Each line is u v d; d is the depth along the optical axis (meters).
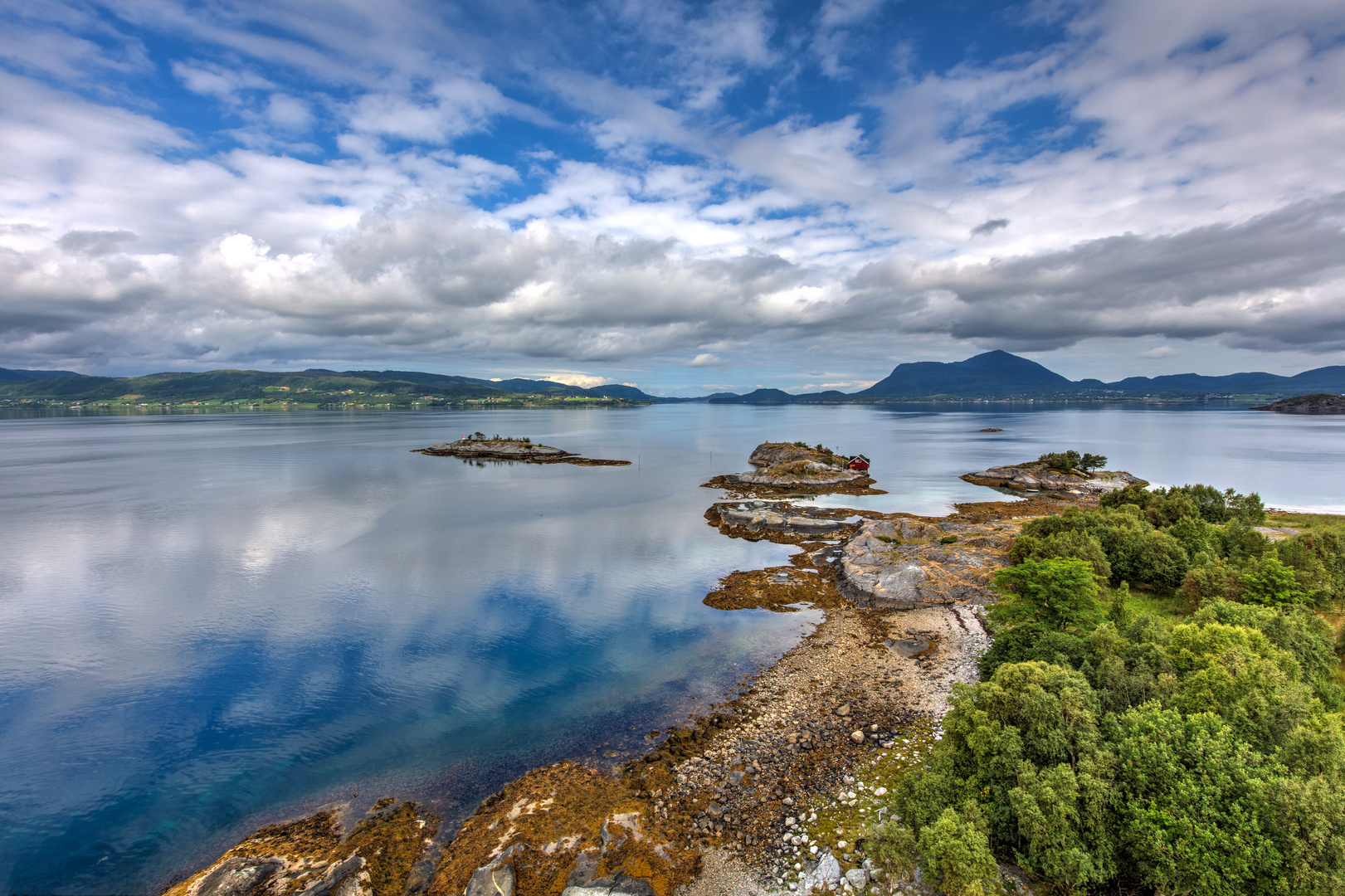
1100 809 19.23
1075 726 21.41
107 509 88.88
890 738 28.89
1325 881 15.81
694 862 21.28
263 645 41.56
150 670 38.03
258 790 26.27
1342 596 41.41
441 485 112.88
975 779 21.34
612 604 49.41
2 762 28.56
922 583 49.19
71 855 22.83
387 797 25.56
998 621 35.91
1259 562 41.97
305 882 20.61
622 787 25.61
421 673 37.41
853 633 42.72
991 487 108.38
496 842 22.31
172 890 21.11
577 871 20.80
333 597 51.41
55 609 48.53
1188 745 19.55
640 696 33.97
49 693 35.22
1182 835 17.78
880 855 19.52
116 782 27.00
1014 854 19.56
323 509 89.50
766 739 29.17
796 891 19.89
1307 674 27.30
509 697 34.12
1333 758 18.95
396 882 20.69
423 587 54.00
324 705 33.53
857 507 89.62
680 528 77.62
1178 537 51.75
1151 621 29.62
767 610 47.94
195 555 64.19
